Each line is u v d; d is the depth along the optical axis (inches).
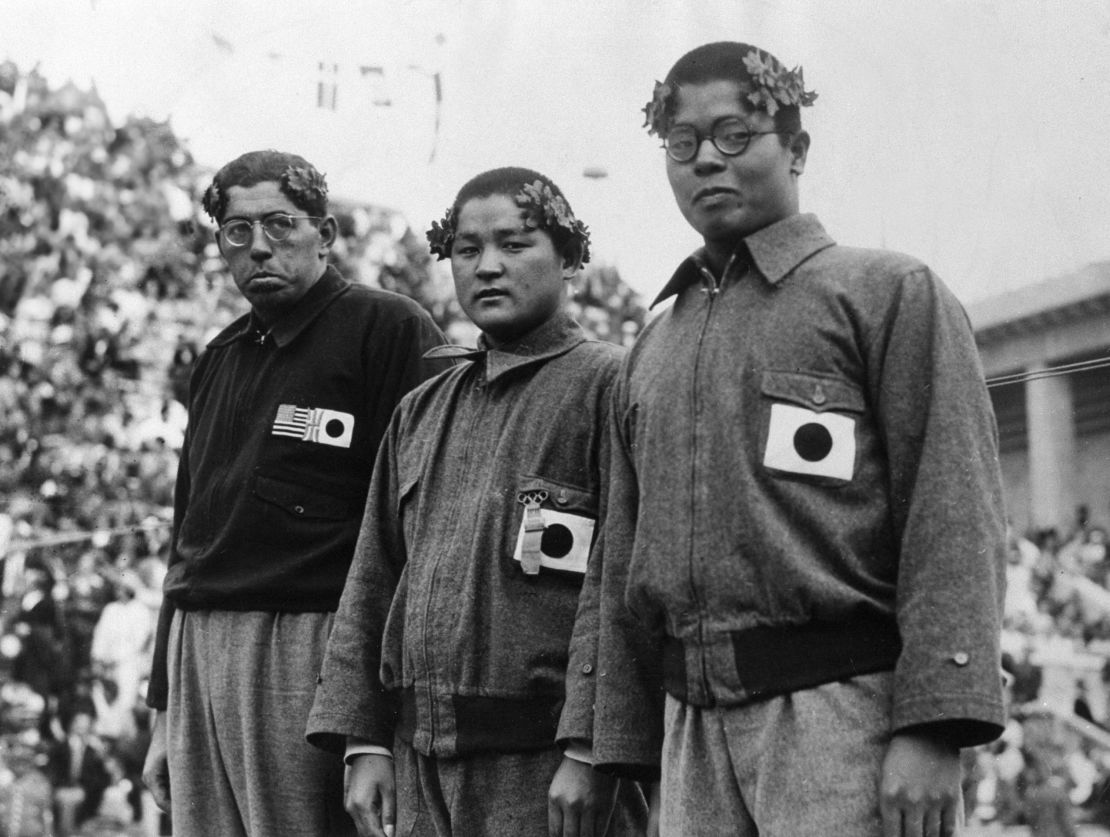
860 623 79.0
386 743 105.5
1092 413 359.6
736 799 80.9
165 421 284.0
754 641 80.0
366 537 109.5
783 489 80.4
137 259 286.5
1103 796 296.0
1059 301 261.6
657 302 92.0
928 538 77.1
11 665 259.3
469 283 105.3
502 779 97.6
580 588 99.7
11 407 275.3
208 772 119.6
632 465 92.0
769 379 82.2
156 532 276.8
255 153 124.1
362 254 259.4
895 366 80.5
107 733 260.5
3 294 280.5
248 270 121.3
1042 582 338.3
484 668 98.6
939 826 74.7
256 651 116.1
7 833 249.3
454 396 108.3
